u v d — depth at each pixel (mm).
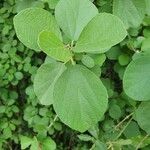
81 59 307
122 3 305
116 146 376
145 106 312
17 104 526
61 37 251
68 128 496
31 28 249
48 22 250
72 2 249
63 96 244
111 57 400
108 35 234
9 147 520
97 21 236
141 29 422
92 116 248
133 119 406
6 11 522
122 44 389
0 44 523
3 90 506
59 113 245
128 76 271
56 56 233
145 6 305
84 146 488
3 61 502
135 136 384
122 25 232
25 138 377
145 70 269
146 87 268
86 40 239
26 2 399
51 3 323
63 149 512
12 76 496
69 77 244
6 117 513
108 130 415
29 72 489
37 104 481
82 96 245
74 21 248
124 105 424
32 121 478
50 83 273
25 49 507
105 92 246
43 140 379
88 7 248
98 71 324
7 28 513
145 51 314
